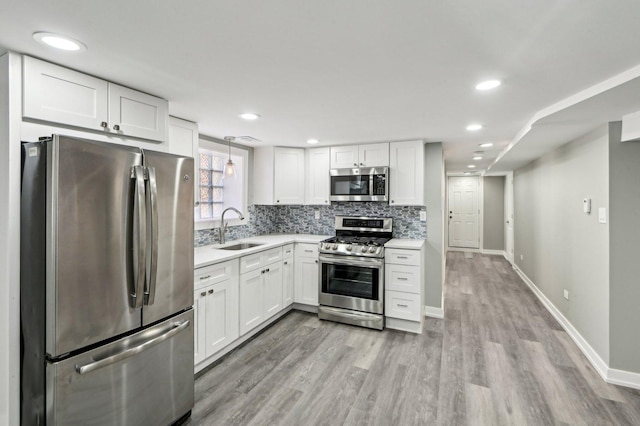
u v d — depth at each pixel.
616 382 2.35
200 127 2.99
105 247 1.55
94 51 1.46
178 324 1.93
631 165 2.35
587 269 2.82
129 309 1.66
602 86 1.80
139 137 1.98
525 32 1.28
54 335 1.38
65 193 1.40
